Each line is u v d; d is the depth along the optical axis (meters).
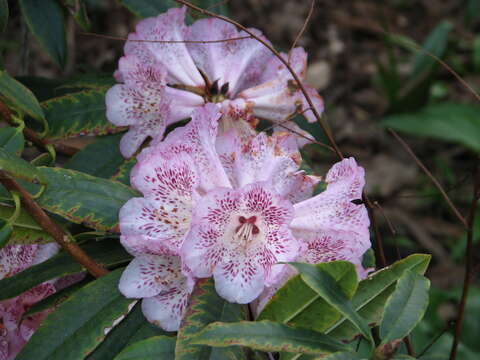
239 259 0.29
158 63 0.39
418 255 0.31
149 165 0.30
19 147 0.33
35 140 0.38
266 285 0.29
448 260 0.96
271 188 0.28
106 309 0.31
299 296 0.29
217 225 0.29
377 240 0.40
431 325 0.80
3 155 0.29
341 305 0.27
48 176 0.32
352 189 0.31
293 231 0.31
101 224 0.32
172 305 0.31
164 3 0.44
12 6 0.52
